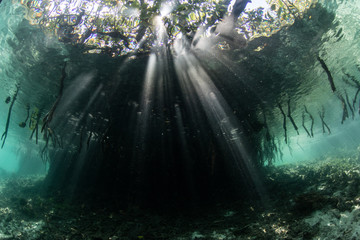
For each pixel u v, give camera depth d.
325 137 37.25
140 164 11.66
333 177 8.24
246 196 10.41
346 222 4.76
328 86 13.23
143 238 6.11
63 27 7.07
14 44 7.21
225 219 7.68
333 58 9.77
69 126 13.23
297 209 6.43
